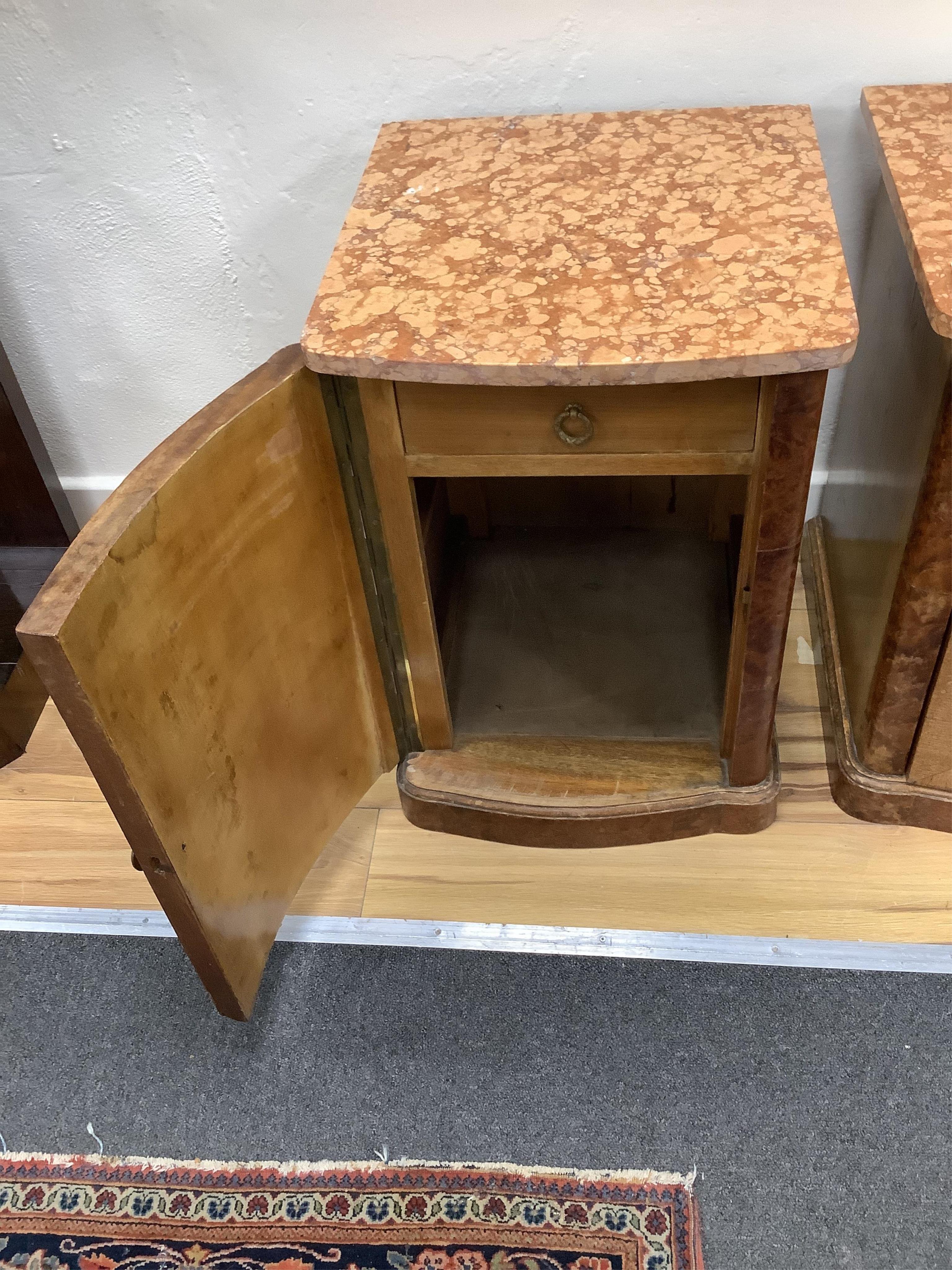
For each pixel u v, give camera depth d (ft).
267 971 3.81
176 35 3.63
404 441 3.11
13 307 4.44
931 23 3.49
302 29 3.61
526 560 4.99
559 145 3.48
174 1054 3.64
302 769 3.64
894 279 3.57
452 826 4.09
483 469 3.16
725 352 2.59
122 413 4.85
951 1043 3.47
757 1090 3.40
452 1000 3.69
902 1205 3.14
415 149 3.53
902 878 3.90
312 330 2.82
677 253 2.93
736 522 4.48
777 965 3.69
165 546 2.67
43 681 2.41
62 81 3.76
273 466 3.02
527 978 3.73
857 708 4.04
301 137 3.90
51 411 4.85
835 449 4.64
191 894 3.04
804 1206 3.15
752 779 3.91
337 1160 3.34
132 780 2.68
